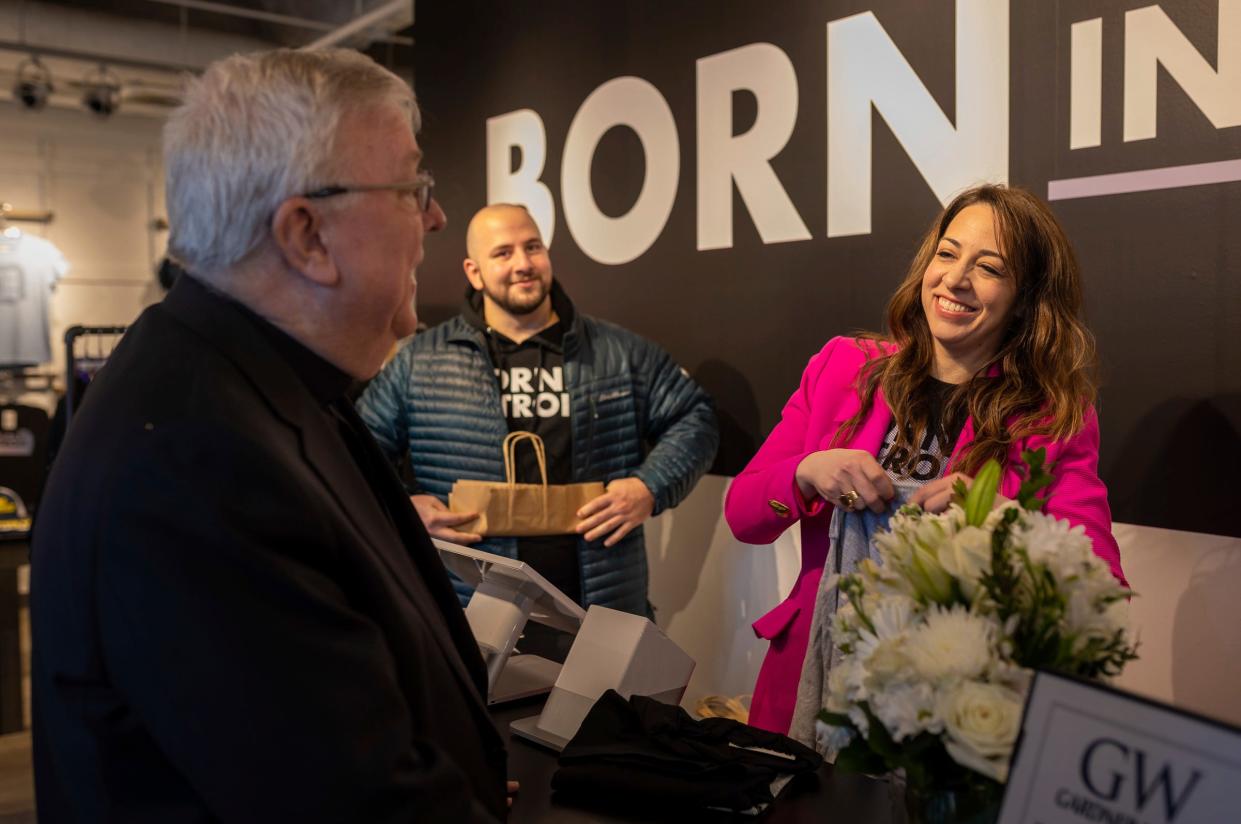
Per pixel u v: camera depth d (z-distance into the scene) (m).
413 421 2.88
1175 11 1.99
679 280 3.16
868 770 0.85
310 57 0.99
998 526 0.83
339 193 0.96
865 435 1.80
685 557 3.25
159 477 0.78
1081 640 0.79
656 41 3.17
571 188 3.53
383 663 0.83
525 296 2.75
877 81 2.55
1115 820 0.67
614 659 1.43
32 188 6.77
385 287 1.01
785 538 2.88
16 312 6.34
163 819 0.79
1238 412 1.94
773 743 1.26
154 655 0.75
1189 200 1.99
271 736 0.76
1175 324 2.03
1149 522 2.09
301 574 0.81
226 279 0.98
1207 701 2.01
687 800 1.13
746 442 2.99
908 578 0.84
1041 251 1.66
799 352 2.81
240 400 0.88
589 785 1.18
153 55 5.80
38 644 0.85
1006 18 2.28
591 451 2.77
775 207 2.84
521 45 3.70
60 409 3.90
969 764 0.74
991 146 2.32
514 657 1.73
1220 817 0.63
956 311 1.66
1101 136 2.12
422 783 0.82
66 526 0.81
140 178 7.12
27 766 3.42
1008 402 1.63
